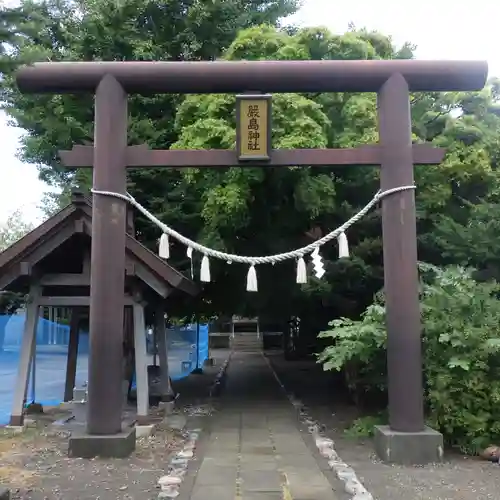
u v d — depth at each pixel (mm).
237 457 7715
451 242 10234
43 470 6840
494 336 7676
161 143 12750
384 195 7969
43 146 13914
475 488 6145
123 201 8109
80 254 10141
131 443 7773
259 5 15453
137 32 13070
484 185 11156
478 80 8109
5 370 13594
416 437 7270
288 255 8242
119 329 7871
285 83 8102
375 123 10555
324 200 10438
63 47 13805
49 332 17016
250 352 30703
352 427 9328
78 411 9961
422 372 7957
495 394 7422
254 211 11227
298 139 9664
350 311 11820
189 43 13414
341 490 6117
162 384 11562
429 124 11758
